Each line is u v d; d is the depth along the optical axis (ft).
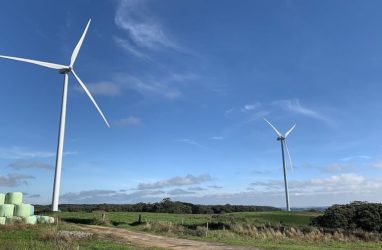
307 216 213.25
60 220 138.72
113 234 114.42
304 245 120.26
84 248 85.66
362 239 143.54
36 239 93.45
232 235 134.31
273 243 120.37
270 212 241.55
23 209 129.49
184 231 136.05
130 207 311.68
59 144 184.24
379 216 168.76
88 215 171.53
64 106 188.34
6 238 93.45
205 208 333.42
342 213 175.01
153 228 138.10
